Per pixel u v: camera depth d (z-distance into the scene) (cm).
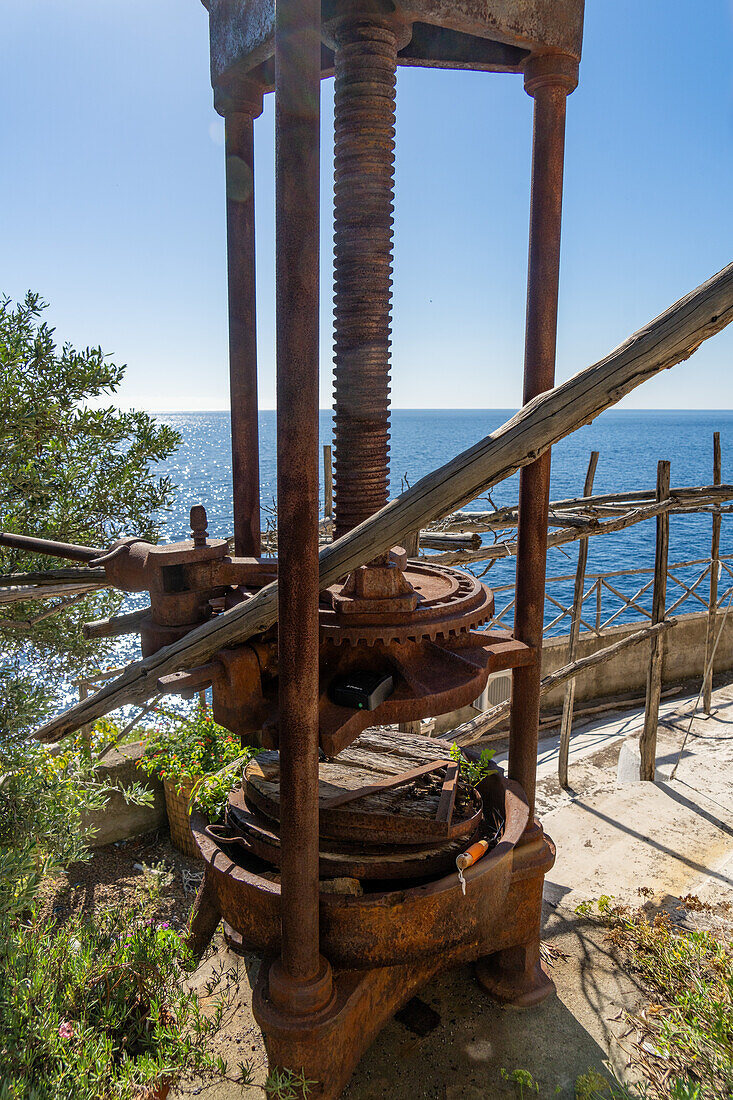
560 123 296
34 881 342
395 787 303
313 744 224
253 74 317
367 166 249
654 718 630
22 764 401
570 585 2619
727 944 367
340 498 274
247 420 354
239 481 359
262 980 257
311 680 219
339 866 270
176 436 515
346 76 247
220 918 323
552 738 827
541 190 300
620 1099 281
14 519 445
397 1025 324
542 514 319
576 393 222
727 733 748
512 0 259
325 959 253
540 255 304
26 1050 241
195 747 477
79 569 303
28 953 291
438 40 310
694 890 432
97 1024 274
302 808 227
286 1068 243
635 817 532
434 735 802
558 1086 291
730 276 203
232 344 349
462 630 256
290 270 199
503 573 2716
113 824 499
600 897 421
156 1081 255
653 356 213
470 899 263
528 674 330
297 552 210
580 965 364
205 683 262
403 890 255
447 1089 291
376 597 253
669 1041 301
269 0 260
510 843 281
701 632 972
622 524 579
